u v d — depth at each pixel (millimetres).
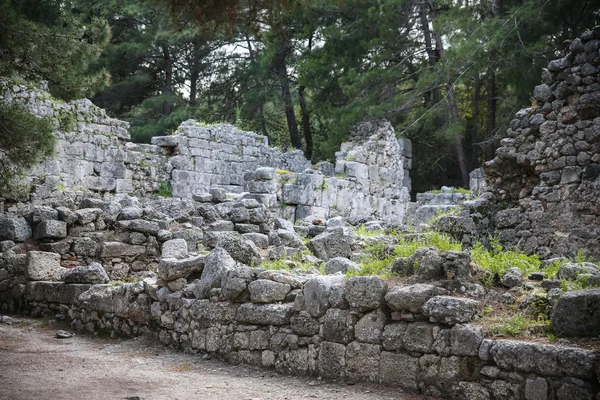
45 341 9938
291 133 40594
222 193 17844
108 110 41000
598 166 13297
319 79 34219
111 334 10320
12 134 13578
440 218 14203
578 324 6027
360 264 9508
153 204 14984
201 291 9000
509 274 7320
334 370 7289
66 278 11445
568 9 26500
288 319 7879
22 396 6602
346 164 25734
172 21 10391
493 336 6293
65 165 20609
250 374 7844
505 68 27172
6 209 17438
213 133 26562
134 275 13227
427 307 6598
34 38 13328
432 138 37688
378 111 29719
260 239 13234
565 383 5559
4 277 12477
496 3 29094
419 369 6605
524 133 14344
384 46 33281
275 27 10461
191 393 6906
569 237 13453
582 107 13508
